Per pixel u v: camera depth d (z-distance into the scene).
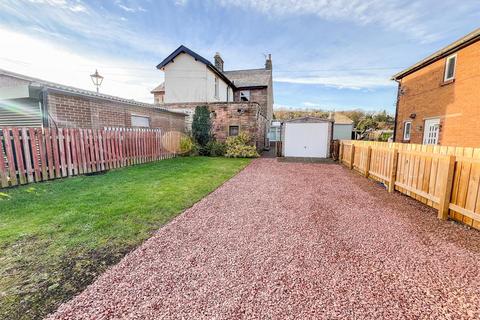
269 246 2.74
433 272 2.28
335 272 2.24
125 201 4.10
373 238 3.00
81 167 6.40
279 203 4.43
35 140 5.29
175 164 8.95
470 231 3.25
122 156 7.94
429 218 3.76
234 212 3.88
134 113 9.61
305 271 2.25
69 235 2.80
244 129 13.88
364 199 4.82
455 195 3.62
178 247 2.66
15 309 1.68
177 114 12.92
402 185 5.11
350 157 9.04
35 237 2.73
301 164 10.40
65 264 2.24
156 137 9.96
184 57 15.88
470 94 8.16
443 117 9.45
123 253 2.48
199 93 15.83
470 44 8.13
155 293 1.90
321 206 4.30
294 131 14.12
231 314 1.70
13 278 2.02
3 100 7.27
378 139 24.12
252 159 11.94
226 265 2.33
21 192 4.54
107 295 1.86
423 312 1.76
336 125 26.02
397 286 2.06
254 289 1.98
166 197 4.44
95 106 7.87
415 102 11.41
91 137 6.71
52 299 1.79
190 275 2.15
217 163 9.69
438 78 9.77
